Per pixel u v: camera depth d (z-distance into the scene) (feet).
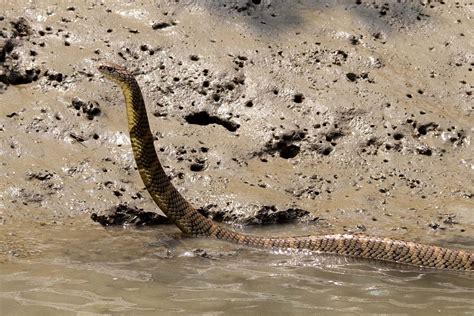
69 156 57.21
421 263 49.70
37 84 62.49
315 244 50.70
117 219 53.06
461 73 67.82
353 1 71.97
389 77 66.49
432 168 60.59
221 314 40.86
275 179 57.93
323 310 42.04
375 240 50.57
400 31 70.33
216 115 62.39
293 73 65.26
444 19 71.77
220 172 57.82
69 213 53.31
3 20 65.92
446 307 43.16
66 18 67.00
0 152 56.80
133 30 66.59
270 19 69.46
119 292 43.04
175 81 63.67
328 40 68.54
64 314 40.06
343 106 63.26
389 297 44.37
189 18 68.23
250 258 49.16
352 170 59.82
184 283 44.70
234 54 65.82
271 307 42.06
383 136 62.13
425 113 63.82
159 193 51.06
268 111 62.54
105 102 61.41
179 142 59.26
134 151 50.62
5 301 41.27
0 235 49.80
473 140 62.69
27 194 54.03
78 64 63.46
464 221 55.52
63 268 45.78
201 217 51.70
